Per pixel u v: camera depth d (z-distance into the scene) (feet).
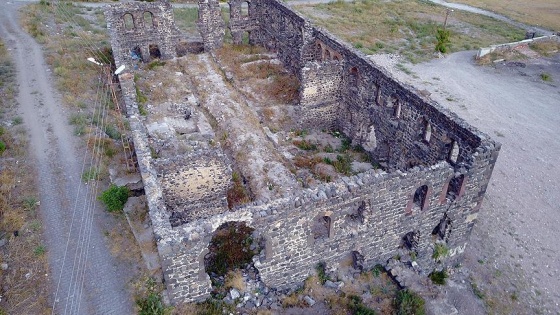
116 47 118.11
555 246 82.23
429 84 140.46
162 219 58.95
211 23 142.10
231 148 99.76
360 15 200.34
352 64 101.14
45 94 110.52
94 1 191.21
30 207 77.30
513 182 98.32
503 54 163.53
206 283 62.08
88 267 67.67
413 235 72.49
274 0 134.00
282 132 108.68
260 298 65.57
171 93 121.29
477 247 81.20
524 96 136.05
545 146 111.45
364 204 64.44
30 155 89.97
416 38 177.78
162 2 133.69
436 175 65.21
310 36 118.42
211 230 57.41
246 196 86.22
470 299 70.85
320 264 69.31
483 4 232.53
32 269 66.95
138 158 71.97
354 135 107.65
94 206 78.54
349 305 66.03
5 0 171.63
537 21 206.08
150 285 64.85
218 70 134.82
